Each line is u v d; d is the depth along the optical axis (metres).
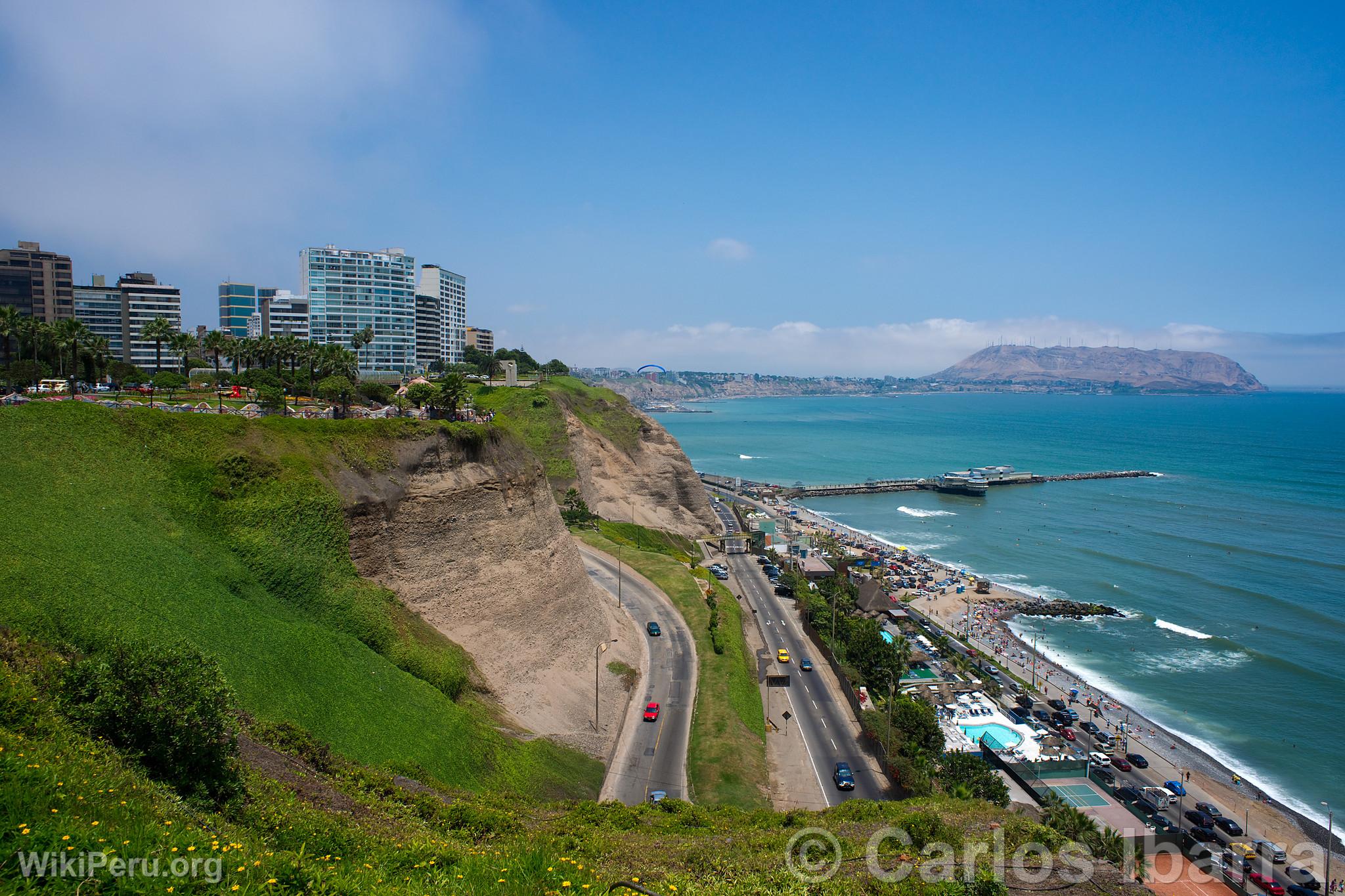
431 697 49.69
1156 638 111.50
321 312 183.00
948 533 183.00
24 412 45.38
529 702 60.84
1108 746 79.88
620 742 63.34
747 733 66.88
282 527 50.28
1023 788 69.06
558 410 144.88
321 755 36.56
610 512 144.00
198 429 51.31
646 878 27.27
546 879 21.22
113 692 25.12
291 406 87.25
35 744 22.11
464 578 62.44
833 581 118.25
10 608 33.00
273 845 23.50
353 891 19.42
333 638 47.62
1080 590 135.50
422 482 61.62
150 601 38.88
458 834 33.00
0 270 160.62
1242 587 133.38
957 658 98.88
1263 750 80.12
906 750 65.19
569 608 72.94
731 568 136.12
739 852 34.56
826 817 45.50
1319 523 182.88
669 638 86.62
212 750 26.08
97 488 43.75
